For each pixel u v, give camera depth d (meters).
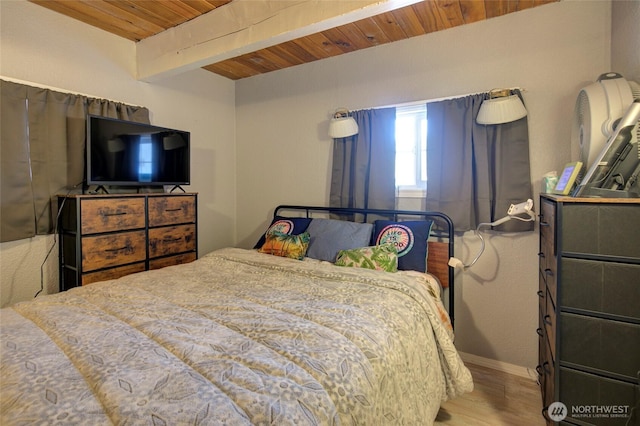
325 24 1.75
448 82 2.31
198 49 2.25
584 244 1.24
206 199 3.23
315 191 2.99
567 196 1.40
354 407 0.84
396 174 2.59
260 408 0.70
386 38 2.45
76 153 2.27
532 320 2.08
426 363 1.34
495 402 1.82
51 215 2.17
